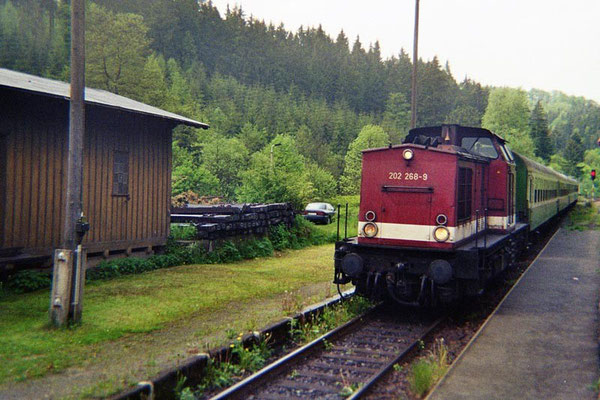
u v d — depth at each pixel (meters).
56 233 11.42
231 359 6.89
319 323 9.00
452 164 9.37
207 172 43.62
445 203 9.34
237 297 10.24
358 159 73.25
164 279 11.77
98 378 5.72
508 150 13.95
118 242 12.98
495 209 12.35
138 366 6.13
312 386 6.06
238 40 197.50
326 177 55.16
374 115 157.12
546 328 8.24
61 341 7.07
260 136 100.19
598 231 23.47
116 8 166.75
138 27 52.84
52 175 11.30
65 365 6.13
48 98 10.82
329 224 29.44
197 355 6.41
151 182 14.18
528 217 16.36
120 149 13.04
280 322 8.16
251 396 5.73
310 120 128.75
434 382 6.04
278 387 6.02
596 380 5.95
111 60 48.19
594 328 8.23
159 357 6.47
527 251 16.91
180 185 38.25
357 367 6.79
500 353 6.97
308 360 7.04
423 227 9.45
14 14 124.56
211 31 196.00
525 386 5.77
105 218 12.56
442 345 7.43
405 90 177.50
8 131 10.28
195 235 15.30
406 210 9.59
